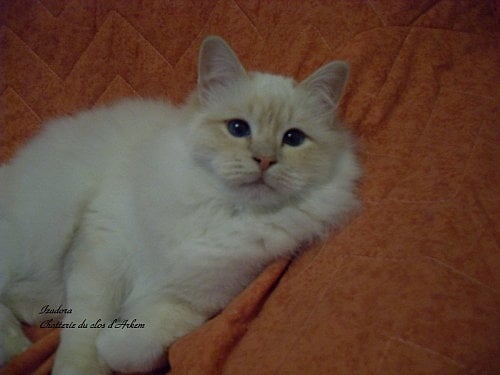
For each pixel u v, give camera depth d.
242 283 0.37
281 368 0.27
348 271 0.31
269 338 0.30
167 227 0.36
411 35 0.41
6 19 0.51
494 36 0.40
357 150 0.40
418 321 0.26
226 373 0.30
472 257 0.29
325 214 0.37
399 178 0.37
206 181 0.35
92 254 0.39
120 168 0.41
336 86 0.37
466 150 0.35
